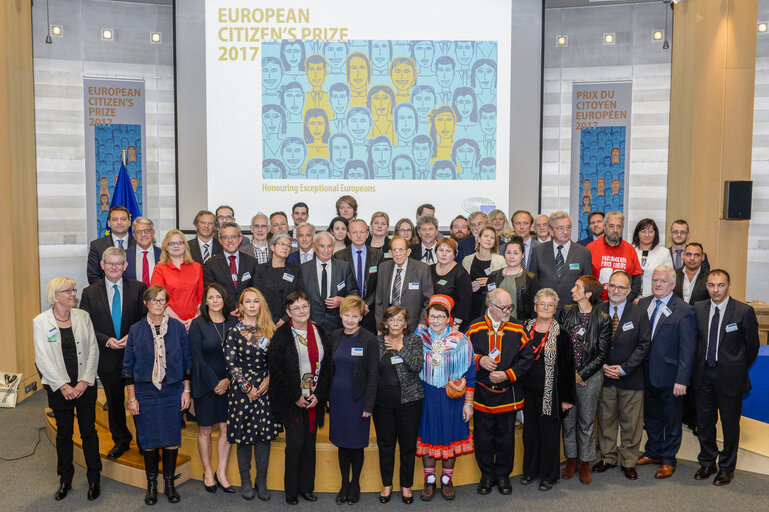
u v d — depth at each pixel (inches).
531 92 316.5
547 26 340.5
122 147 329.4
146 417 164.9
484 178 319.0
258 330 168.1
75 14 320.2
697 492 175.3
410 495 170.1
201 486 180.1
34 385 260.4
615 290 182.9
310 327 168.7
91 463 169.3
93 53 323.6
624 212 339.0
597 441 207.8
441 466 181.8
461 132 317.1
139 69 329.7
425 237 228.4
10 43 247.8
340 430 165.9
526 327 177.0
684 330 181.9
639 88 333.1
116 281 181.8
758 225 325.7
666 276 183.2
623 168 337.1
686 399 200.4
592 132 339.6
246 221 316.8
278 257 201.9
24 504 165.8
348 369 165.5
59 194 323.6
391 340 166.7
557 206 344.8
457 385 167.6
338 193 316.8
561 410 173.8
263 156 315.0
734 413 179.3
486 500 171.5
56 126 321.4
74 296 162.4
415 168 317.4
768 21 315.6
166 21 331.0
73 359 163.9
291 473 167.3
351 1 311.0
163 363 164.1
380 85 314.2
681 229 229.6
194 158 313.9
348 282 206.5
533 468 180.4
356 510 165.6
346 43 312.2
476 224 243.9
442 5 312.7
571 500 170.6
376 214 233.1
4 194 245.8
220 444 176.1
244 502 170.1
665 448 186.7
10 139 246.7
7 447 203.8
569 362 171.6
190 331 170.7
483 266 215.2
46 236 322.3
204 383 169.2
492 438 175.5
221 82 311.6
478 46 314.7
